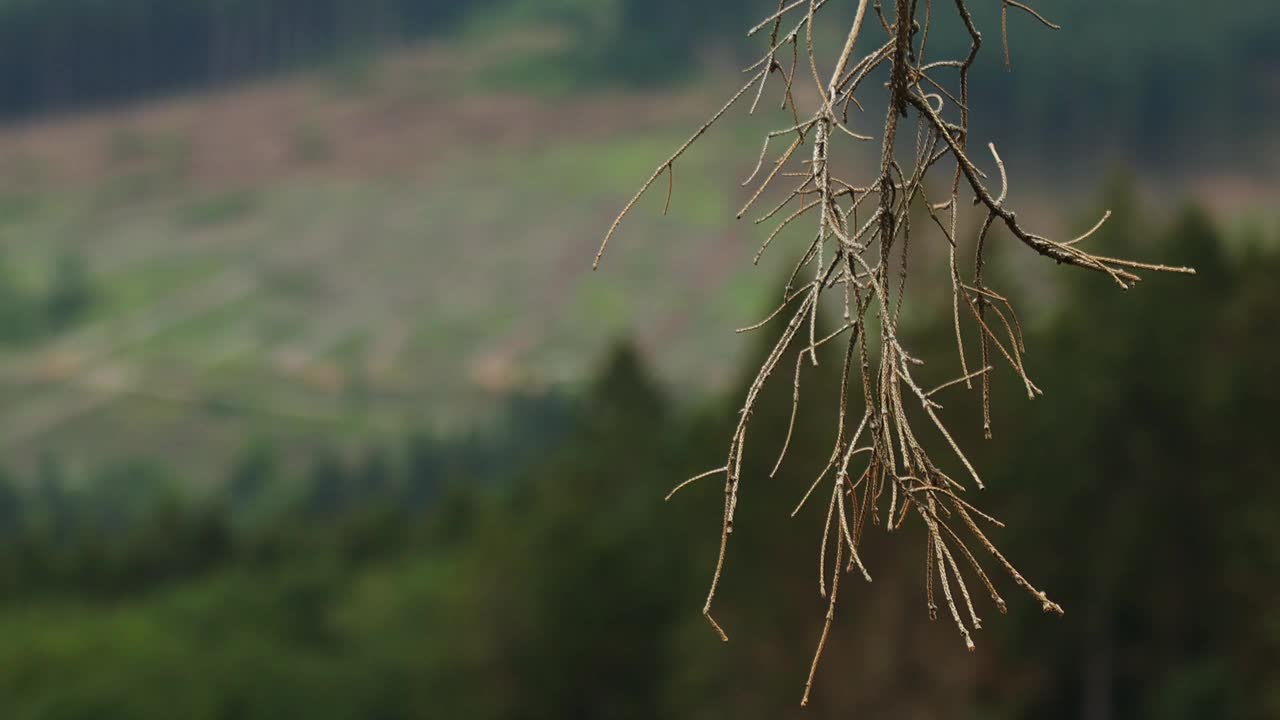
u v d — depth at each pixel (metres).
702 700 30.61
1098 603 31.52
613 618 41.06
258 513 181.25
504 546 42.97
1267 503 29.20
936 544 1.72
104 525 183.38
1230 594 29.77
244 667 59.69
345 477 173.75
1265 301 32.31
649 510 44.81
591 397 53.25
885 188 2.09
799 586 28.91
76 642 65.88
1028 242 2.11
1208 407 31.56
